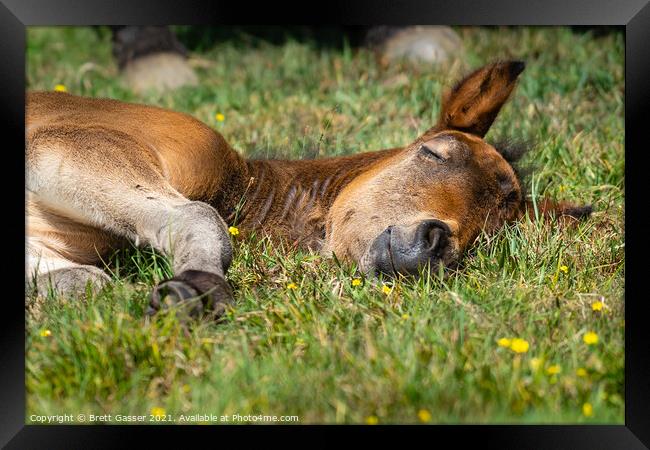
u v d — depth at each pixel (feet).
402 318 25.64
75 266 29.91
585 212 35.09
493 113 34.32
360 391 22.16
